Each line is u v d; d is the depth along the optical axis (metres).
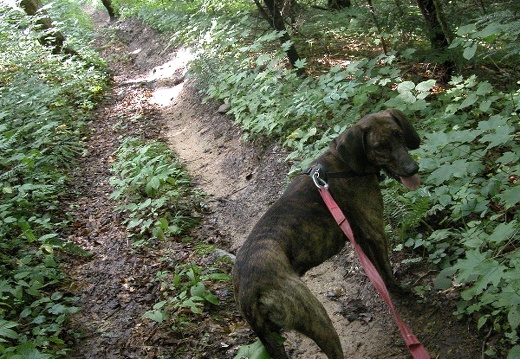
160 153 8.66
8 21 14.98
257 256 3.52
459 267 3.39
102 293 5.32
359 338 4.16
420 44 8.05
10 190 6.73
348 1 10.49
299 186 4.02
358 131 3.86
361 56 9.27
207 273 5.31
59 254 6.04
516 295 3.24
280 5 10.07
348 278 4.76
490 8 6.70
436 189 4.52
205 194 7.24
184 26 15.45
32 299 5.15
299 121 7.21
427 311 4.05
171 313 4.79
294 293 3.36
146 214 6.77
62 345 4.60
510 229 3.40
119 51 19.12
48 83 12.24
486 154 5.25
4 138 8.23
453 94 5.77
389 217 4.82
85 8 32.50
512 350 3.23
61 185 7.90
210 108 9.89
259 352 3.66
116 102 12.29
